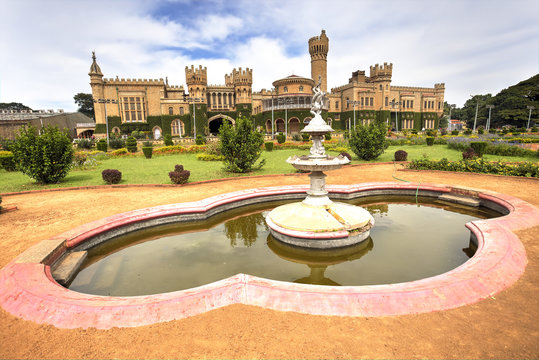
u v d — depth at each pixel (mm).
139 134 45062
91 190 11359
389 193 10242
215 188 11484
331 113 65188
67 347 2893
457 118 112500
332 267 5188
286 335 2941
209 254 5879
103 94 52062
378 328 3012
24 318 3367
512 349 2654
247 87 57438
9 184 12844
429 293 3410
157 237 6957
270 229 6801
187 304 3375
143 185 11938
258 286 3643
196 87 54500
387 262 5242
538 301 3422
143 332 3057
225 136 14750
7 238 6250
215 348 2789
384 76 63469
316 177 6945
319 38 62688
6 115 45750
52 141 12500
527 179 11398
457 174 13219
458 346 2719
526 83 78750
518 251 4566
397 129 66312
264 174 14312
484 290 3584
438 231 6730
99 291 4469
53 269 4891
